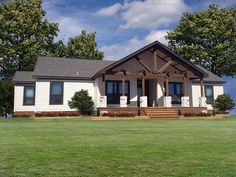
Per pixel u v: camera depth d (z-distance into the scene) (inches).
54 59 1192.8
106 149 290.2
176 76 1074.1
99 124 671.1
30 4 1642.5
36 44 1636.3
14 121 801.6
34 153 267.1
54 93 1056.8
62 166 214.4
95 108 1075.3
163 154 262.7
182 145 318.0
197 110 1072.8
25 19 1601.9
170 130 506.6
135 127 578.2
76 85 1086.4
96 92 1072.8
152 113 1001.5
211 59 1724.9
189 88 1195.3
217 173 194.4
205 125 637.3
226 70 1724.9
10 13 1585.9
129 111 994.1
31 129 527.8
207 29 1688.0
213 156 253.4
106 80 1095.6
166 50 1060.5
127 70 1101.7
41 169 205.3
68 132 468.4
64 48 1784.0
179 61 1082.7
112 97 1101.1
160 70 1048.2
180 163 225.1
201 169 205.6
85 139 372.5
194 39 1780.3
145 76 1037.2
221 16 1727.4
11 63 1579.7
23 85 1135.0
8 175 189.3
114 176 186.9
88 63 1216.8
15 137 394.9
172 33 1824.6
